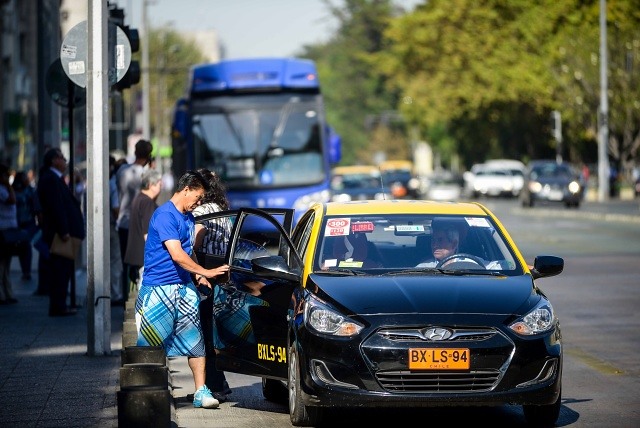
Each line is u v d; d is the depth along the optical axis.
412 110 192.12
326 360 19.69
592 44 145.38
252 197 57.84
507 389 19.58
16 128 93.94
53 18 49.84
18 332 33.03
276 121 58.25
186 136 58.25
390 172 125.75
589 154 176.25
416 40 169.12
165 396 18.42
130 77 37.06
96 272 28.42
